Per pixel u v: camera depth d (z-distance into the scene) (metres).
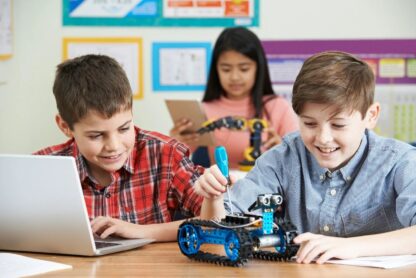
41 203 1.38
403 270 1.22
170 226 1.61
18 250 1.46
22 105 3.69
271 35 3.68
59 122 1.75
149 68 3.69
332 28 3.68
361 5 3.68
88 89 1.59
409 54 3.69
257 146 3.02
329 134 1.42
